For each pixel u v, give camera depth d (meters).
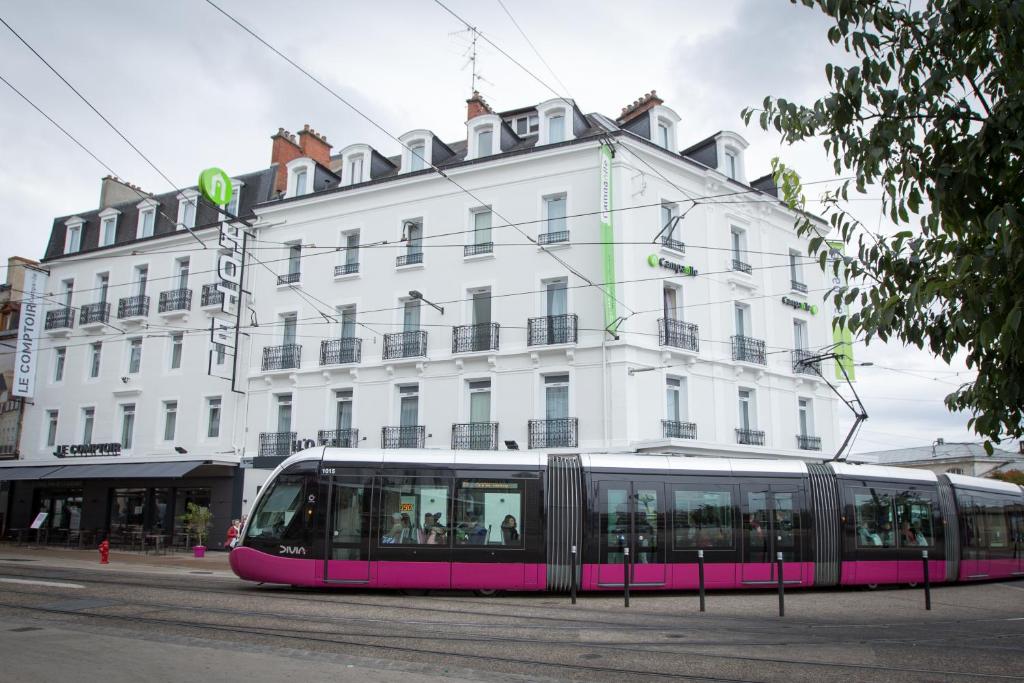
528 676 8.12
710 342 26.31
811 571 16.88
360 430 27.48
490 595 15.75
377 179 29.19
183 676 7.71
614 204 24.80
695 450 23.33
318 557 15.30
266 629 10.56
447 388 26.30
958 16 5.39
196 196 33.22
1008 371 5.32
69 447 33.38
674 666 8.73
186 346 32.03
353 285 28.83
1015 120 5.11
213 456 28.48
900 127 5.78
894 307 5.50
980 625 12.27
